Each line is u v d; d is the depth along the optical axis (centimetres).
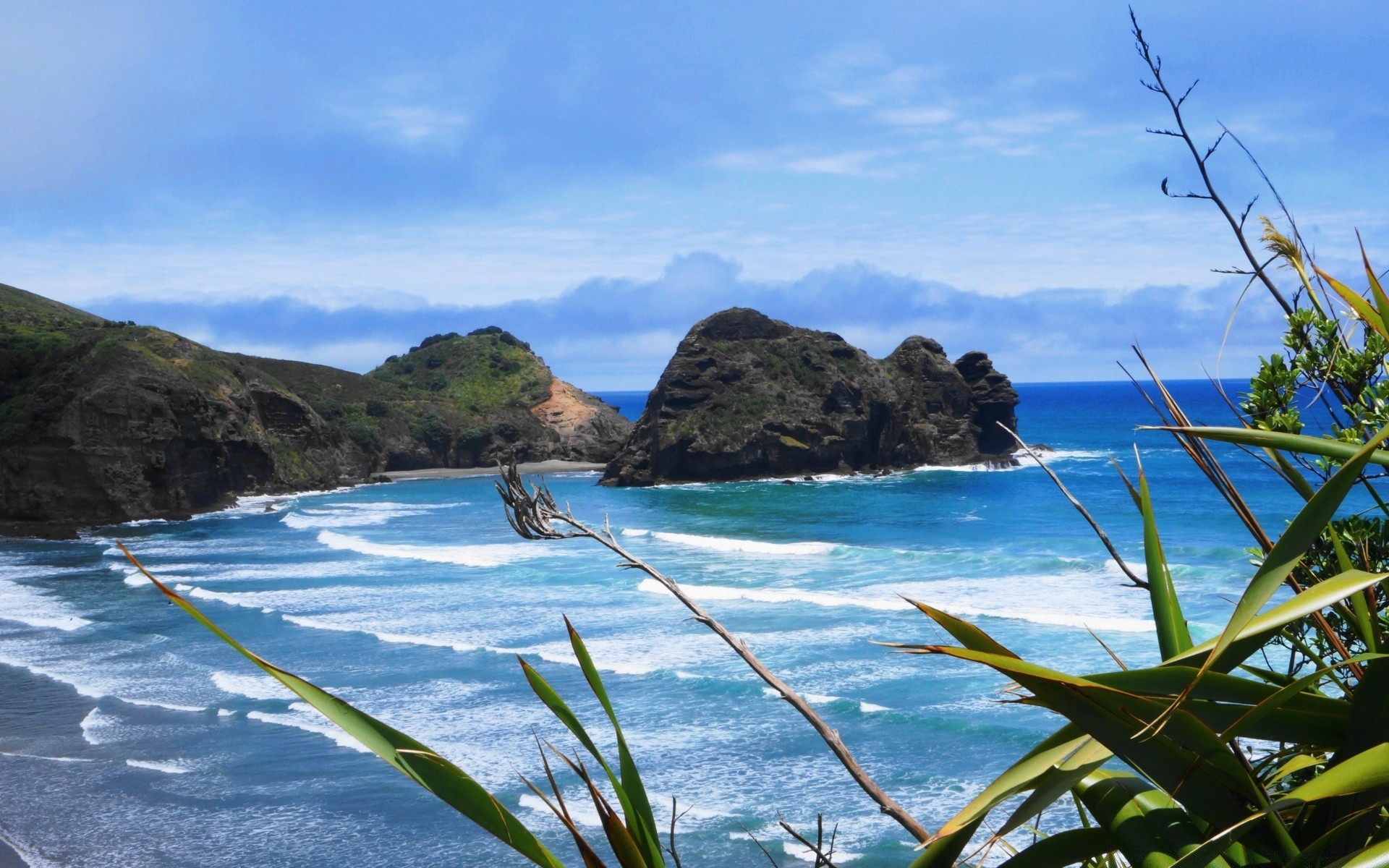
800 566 4625
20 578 4878
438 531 6444
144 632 3453
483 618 3516
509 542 5712
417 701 2509
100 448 7269
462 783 126
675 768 1972
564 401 13788
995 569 4331
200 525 7031
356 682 2712
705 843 1636
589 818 1727
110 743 2267
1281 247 212
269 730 2319
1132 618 3173
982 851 147
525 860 1627
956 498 7350
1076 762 118
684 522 6450
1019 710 2281
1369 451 106
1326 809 120
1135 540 5178
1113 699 116
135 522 7181
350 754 2141
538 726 2258
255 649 3145
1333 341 209
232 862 1669
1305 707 119
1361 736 115
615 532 5881
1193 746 115
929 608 123
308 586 4334
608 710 144
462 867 1619
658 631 3203
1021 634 3045
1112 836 124
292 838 1753
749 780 1895
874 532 5838
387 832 1756
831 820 1700
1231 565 4241
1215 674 115
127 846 1739
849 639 3020
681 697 2442
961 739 2105
